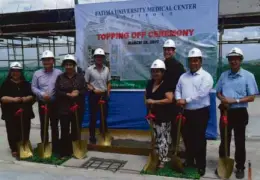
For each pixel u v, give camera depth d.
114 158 4.91
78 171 4.36
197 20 5.56
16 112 4.84
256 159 4.77
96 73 5.45
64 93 4.71
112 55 6.10
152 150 4.44
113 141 5.80
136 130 6.00
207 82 3.94
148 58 5.92
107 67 5.79
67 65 4.70
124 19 5.94
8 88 4.88
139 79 6.04
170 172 4.18
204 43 5.57
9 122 4.96
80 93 4.80
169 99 4.11
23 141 4.98
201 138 4.04
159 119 4.23
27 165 4.63
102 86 5.49
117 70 6.12
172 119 4.30
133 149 5.07
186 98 3.97
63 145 4.91
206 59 5.60
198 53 3.96
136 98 6.10
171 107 4.25
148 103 4.23
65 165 4.61
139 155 5.03
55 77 4.90
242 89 3.91
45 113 4.84
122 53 6.05
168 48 4.44
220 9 9.37
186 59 5.68
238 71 3.95
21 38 13.67
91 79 5.49
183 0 5.58
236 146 4.04
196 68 4.00
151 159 4.36
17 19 11.11
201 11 5.52
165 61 4.42
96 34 6.14
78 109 4.85
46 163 4.69
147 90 4.35
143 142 5.71
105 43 6.11
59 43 14.81
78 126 4.88
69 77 4.77
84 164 4.64
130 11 5.89
